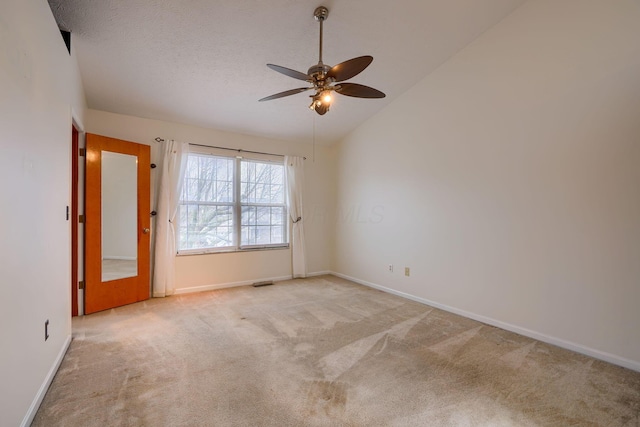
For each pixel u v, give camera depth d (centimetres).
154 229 387
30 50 160
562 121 246
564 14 244
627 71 213
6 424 130
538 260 262
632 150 212
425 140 364
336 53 305
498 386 191
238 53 292
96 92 329
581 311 237
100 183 325
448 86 335
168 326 286
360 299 383
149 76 313
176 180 395
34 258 164
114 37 260
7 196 133
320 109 242
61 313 218
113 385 187
